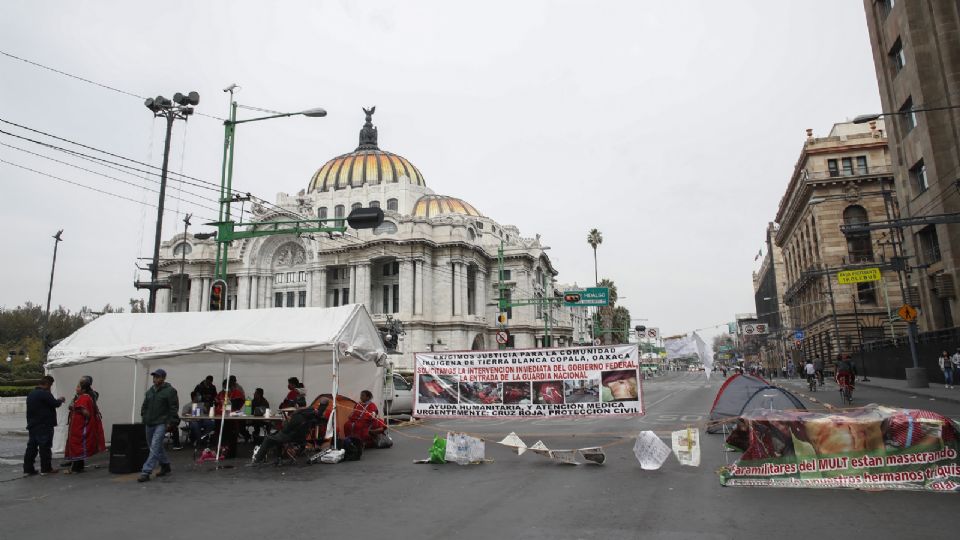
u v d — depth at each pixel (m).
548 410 13.96
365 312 15.46
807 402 25.19
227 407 13.99
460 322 67.56
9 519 7.96
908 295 36.59
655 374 115.56
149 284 24.09
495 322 76.56
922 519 7.00
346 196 82.19
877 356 41.66
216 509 8.37
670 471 10.50
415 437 17.20
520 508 8.01
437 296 69.38
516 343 77.12
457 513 7.82
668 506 7.94
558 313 91.75
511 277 79.62
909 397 25.22
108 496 9.44
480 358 14.65
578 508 7.93
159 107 24.17
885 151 52.28
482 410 14.43
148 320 15.52
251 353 13.84
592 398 13.72
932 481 8.42
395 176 85.94
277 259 74.19
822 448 8.91
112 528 7.41
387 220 70.81
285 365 17.91
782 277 103.31
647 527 6.93
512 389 14.30
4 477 11.37
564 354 14.05
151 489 9.95
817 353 59.56
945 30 29.77
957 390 25.92
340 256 69.88
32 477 11.36
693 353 13.97
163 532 7.18
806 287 62.34
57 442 15.08
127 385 17.06
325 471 11.46
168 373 18.25
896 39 34.25
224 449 13.64
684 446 10.73
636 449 10.95
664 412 24.98
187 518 7.86
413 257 67.50
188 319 15.34
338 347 13.66
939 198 30.31
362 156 88.75
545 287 84.81
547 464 11.63
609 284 97.12
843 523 6.91
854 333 50.06
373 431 14.46
